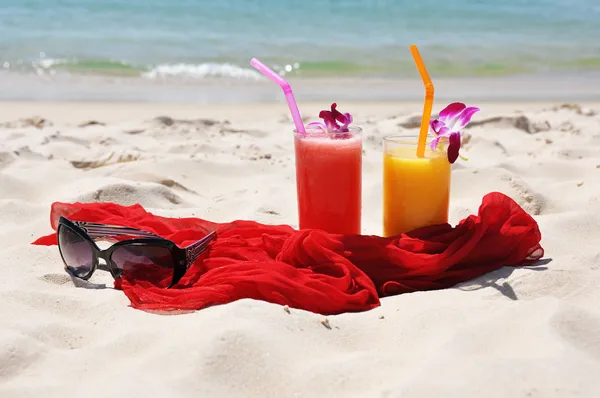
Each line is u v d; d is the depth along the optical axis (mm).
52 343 676
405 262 784
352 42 3207
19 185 1106
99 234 832
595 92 2238
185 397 591
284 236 837
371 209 1062
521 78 2484
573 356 619
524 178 1171
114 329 698
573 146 1406
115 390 600
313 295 729
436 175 813
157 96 2148
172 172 1221
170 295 745
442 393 585
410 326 689
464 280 790
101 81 2367
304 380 615
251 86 2342
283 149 1443
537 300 698
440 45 3146
